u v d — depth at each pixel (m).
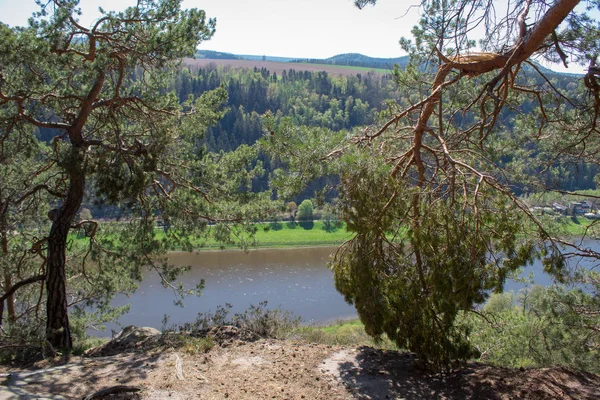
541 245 5.39
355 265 5.71
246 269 36.56
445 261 5.08
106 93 9.97
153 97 9.66
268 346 6.47
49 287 8.59
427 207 5.41
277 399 4.83
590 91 5.95
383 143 6.38
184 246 10.50
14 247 11.55
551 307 8.38
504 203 5.49
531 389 4.77
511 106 7.62
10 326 8.66
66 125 8.95
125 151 8.78
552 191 7.88
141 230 10.33
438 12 6.45
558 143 7.92
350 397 4.89
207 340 6.51
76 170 8.35
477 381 5.14
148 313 25.62
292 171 5.98
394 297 5.43
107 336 21.22
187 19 8.55
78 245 13.23
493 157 6.80
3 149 9.56
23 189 10.89
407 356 6.14
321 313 27.20
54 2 7.90
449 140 7.02
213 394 4.93
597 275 8.22
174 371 5.49
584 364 8.54
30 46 7.50
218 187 10.47
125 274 12.09
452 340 5.47
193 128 10.40
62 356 6.77
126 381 5.21
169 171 10.18
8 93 8.32
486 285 5.02
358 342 8.77
